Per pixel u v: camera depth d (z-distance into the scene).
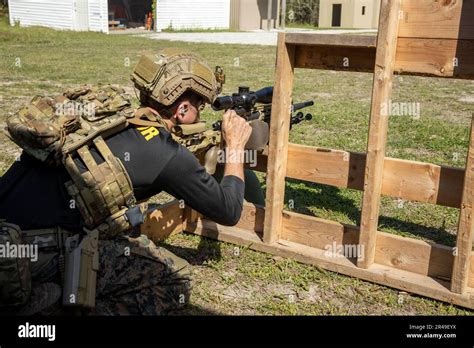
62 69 13.12
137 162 2.27
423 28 3.07
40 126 2.13
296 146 3.70
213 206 2.43
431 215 4.56
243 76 12.88
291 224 3.78
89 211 2.21
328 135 7.16
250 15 32.72
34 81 11.22
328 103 9.81
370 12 36.22
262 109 3.62
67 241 2.22
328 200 4.86
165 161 2.29
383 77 3.10
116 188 2.21
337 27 37.31
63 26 27.23
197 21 30.53
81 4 26.42
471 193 2.96
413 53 3.12
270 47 20.73
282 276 3.46
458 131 7.48
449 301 3.14
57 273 2.23
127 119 2.29
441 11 3.01
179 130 2.60
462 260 3.06
